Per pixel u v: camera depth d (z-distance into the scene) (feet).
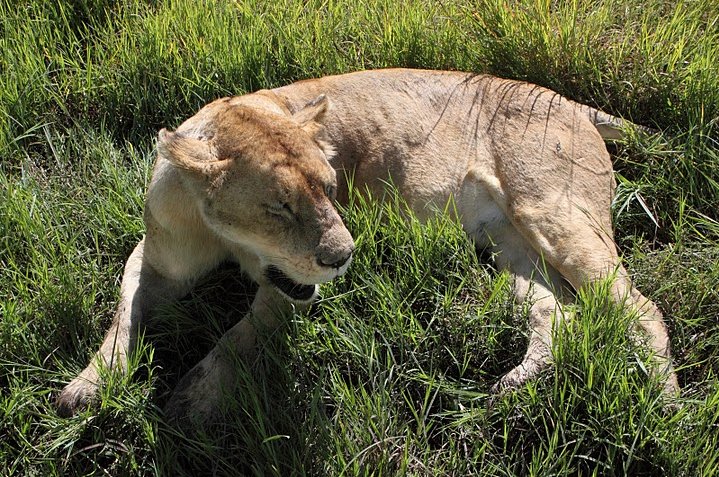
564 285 8.46
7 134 9.66
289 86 8.97
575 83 10.18
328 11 10.99
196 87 10.06
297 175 7.07
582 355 7.41
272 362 7.73
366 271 8.21
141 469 7.17
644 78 9.96
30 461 7.21
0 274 8.34
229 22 10.74
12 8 10.92
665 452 7.04
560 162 8.54
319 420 7.22
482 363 7.82
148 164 9.39
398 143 8.80
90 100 10.20
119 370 7.48
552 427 7.32
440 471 7.13
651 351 7.60
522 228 8.45
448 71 9.33
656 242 9.12
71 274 8.25
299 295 7.66
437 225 8.55
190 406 7.45
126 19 10.89
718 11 10.69
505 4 10.55
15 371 7.72
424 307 8.23
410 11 10.71
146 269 8.28
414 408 7.67
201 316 8.32
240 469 7.22
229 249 8.14
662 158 9.39
